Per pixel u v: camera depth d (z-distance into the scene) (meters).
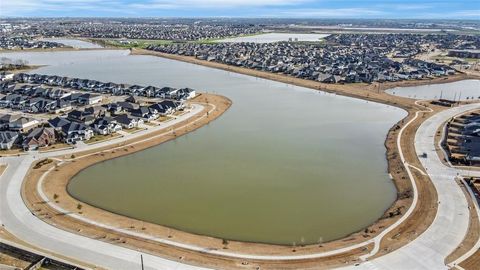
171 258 54.53
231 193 75.00
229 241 59.03
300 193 75.50
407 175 82.00
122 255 54.94
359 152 97.94
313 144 103.62
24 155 89.94
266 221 65.06
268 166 88.38
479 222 63.38
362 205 70.94
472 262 53.28
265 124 121.62
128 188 76.62
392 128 116.38
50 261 52.97
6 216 64.38
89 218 64.69
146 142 102.00
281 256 55.34
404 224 63.22
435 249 56.34
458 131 111.06
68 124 104.06
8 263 52.78
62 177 80.06
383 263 53.34
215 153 96.25
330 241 59.31
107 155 92.62
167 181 80.06
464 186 76.44
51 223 62.72
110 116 115.94
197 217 66.00
